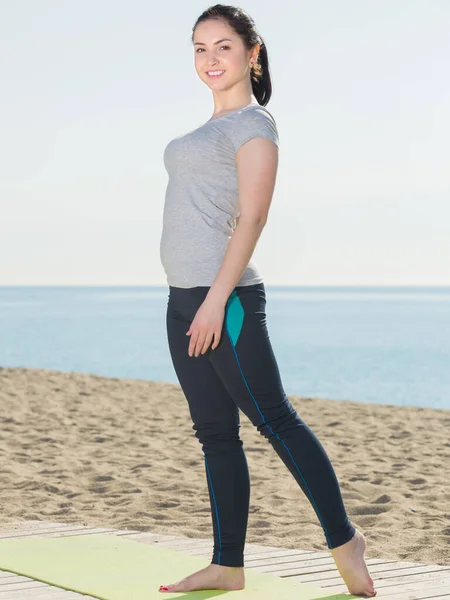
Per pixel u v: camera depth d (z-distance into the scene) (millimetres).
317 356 24734
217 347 2855
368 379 18328
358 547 2977
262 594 2979
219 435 3025
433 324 49281
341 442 8414
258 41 3078
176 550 3760
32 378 13312
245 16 3033
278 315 68188
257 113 2924
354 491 6148
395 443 8352
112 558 3486
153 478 6613
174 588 2988
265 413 2893
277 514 5430
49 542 3801
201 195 2943
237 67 3016
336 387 16828
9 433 8734
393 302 137000
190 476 6734
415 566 3480
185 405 11164
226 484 3021
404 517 5344
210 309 2803
